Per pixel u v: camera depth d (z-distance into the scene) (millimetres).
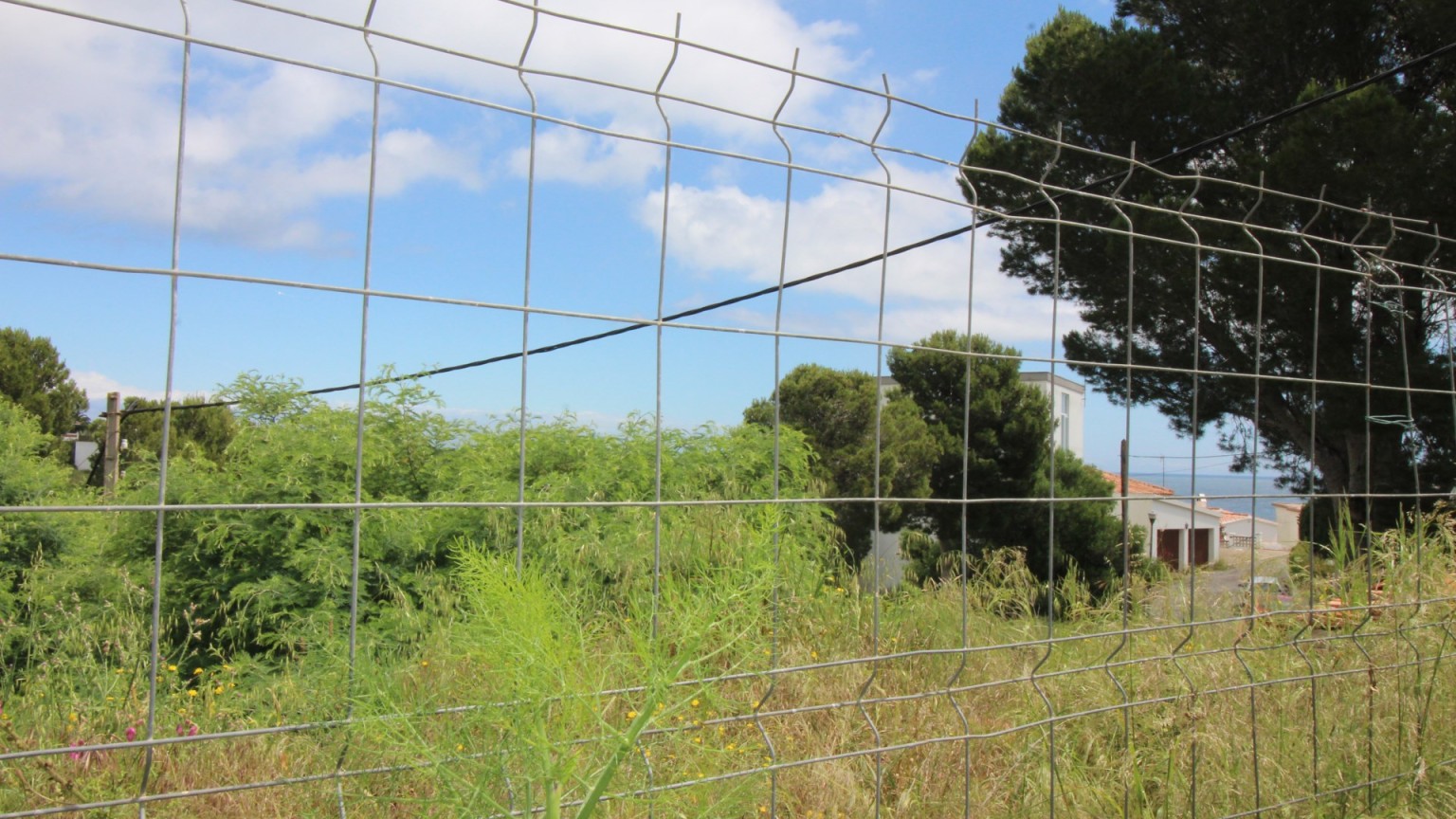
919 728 3430
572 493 6430
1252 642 3787
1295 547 5223
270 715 2416
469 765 1502
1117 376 11773
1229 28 11031
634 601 1702
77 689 3795
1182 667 3594
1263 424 11297
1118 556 12125
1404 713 3178
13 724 3160
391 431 6859
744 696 2342
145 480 6273
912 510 13180
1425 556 4168
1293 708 3275
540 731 1453
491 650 1475
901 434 13273
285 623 5293
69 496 7121
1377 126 8930
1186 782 2920
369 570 5766
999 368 13617
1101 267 11391
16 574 6215
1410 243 9320
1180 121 10883
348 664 1533
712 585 1635
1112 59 10656
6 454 7254
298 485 6168
